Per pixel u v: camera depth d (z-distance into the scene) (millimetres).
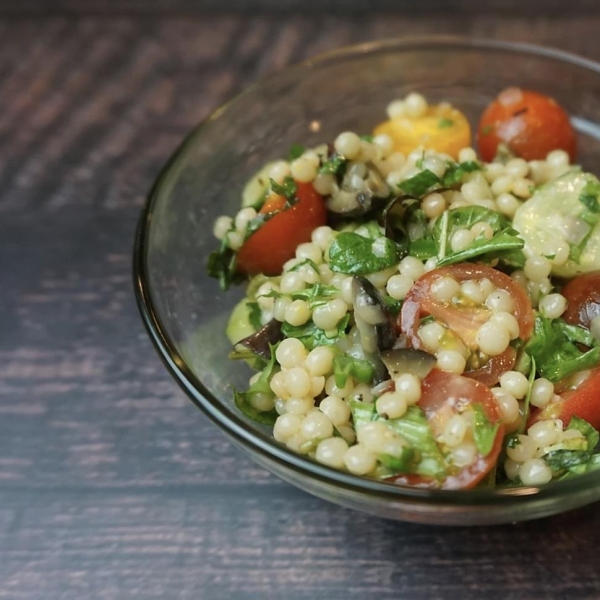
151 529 293
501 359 276
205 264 317
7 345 332
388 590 281
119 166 376
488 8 415
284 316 288
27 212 364
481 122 342
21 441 312
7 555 291
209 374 289
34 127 390
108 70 408
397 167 317
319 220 309
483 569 282
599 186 299
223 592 282
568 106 350
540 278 288
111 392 321
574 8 410
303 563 286
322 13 422
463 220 294
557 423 272
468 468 260
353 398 276
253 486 299
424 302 278
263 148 338
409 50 346
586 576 280
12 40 422
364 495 252
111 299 342
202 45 415
